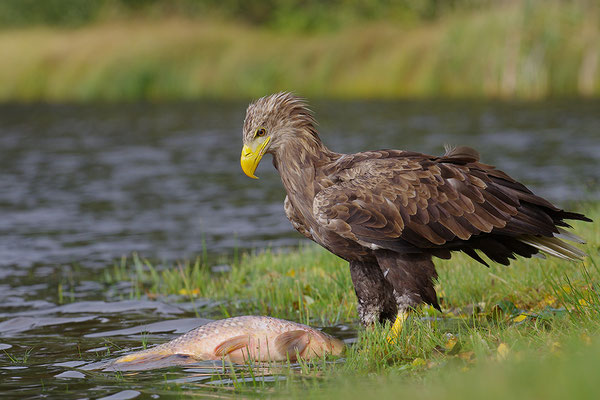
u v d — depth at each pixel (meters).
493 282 10.15
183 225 17.98
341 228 8.08
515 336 7.43
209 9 64.94
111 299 11.86
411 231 7.98
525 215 8.04
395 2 59.75
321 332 8.27
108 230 17.66
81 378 7.66
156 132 35.78
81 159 28.53
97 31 59.91
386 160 8.26
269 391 6.91
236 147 30.78
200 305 11.16
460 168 8.16
